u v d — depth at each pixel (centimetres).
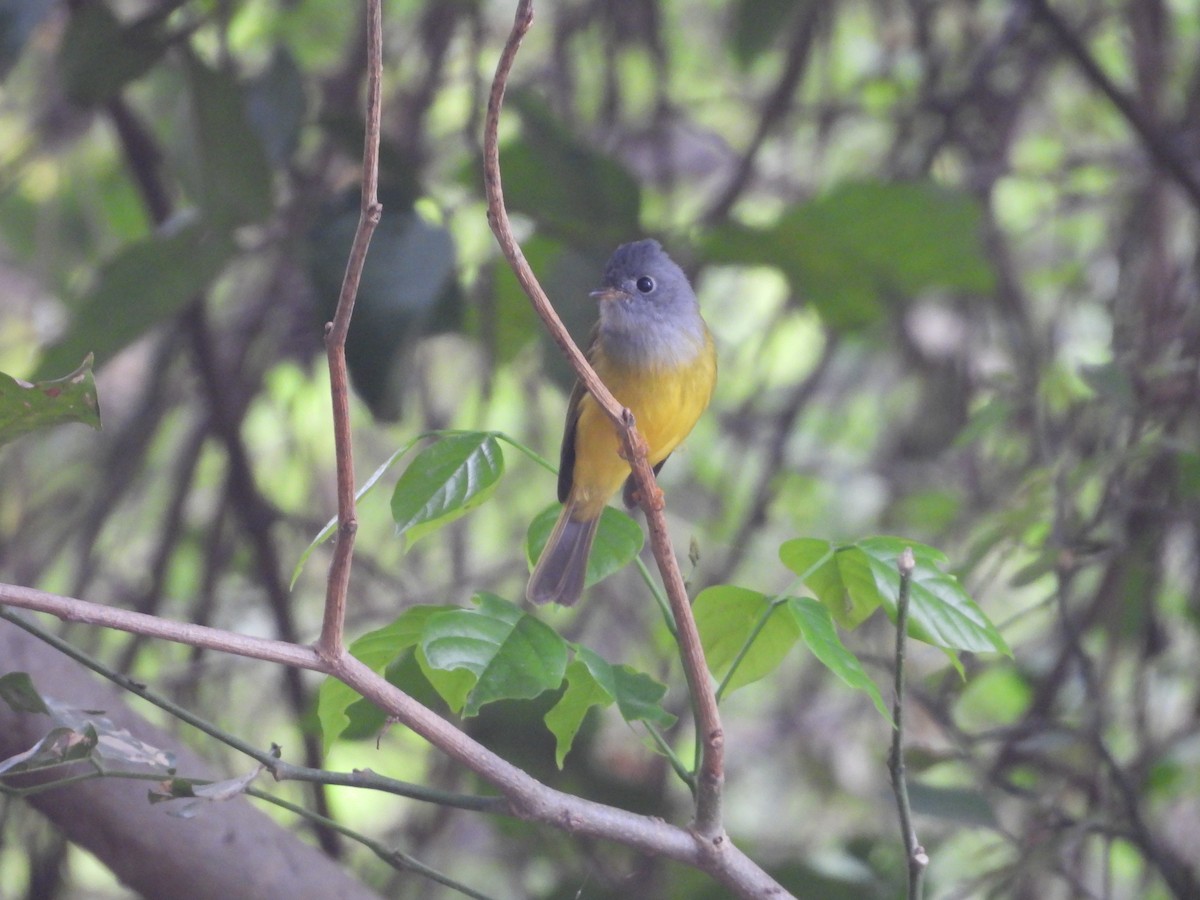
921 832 1080
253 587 1248
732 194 1200
